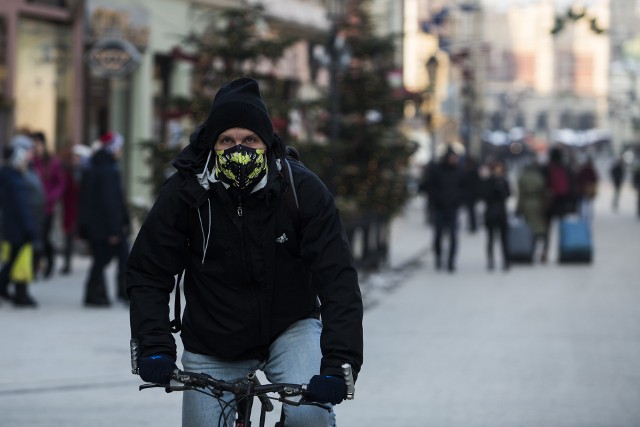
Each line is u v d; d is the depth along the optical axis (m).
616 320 32.97
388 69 46.09
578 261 52.62
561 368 24.80
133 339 10.96
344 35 45.44
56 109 51.19
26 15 49.09
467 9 93.31
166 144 38.38
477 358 26.00
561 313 34.50
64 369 23.77
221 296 11.13
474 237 71.38
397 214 46.47
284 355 11.28
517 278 45.62
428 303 36.81
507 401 21.16
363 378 23.34
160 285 11.12
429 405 20.70
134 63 48.56
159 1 57.41
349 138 44.97
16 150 32.41
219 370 11.34
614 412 20.27
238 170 10.66
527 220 52.72
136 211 37.56
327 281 10.90
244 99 10.83
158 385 10.54
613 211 101.38
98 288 33.19
